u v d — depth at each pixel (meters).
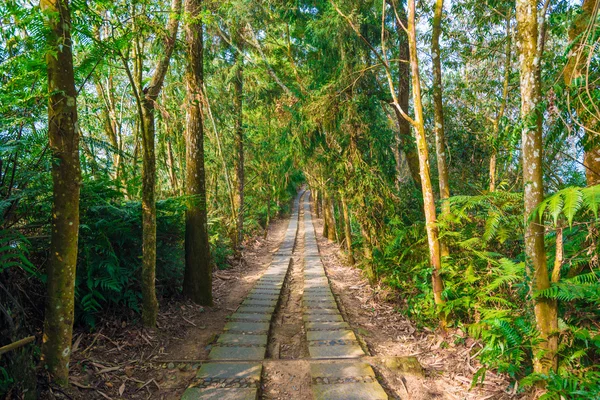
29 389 2.35
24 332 2.42
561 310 3.19
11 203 2.81
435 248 4.23
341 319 5.03
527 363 3.12
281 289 7.21
